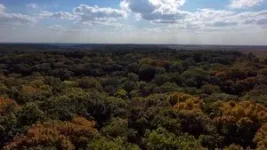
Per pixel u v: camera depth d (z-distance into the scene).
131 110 45.03
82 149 32.22
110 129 37.78
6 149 30.33
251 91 63.28
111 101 49.12
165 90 64.62
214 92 63.50
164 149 32.91
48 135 31.28
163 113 42.41
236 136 38.97
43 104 44.75
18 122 36.56
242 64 91.19
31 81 69.31
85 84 71.25
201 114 41.78
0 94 52.28
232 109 42.69
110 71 89.81
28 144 30.36
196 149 32.25
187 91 62.88
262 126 37.66
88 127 36.25
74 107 43.78
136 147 32.88
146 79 85.12
